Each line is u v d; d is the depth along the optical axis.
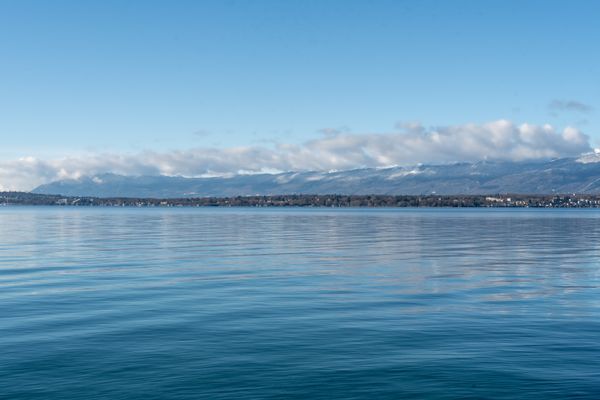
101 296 30.92
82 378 17.66
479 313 26.70
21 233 90.88
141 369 18.44
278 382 17.38
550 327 23.91
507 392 16.64
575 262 47.88
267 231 98.12
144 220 156.50
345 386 17.08
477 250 59.53
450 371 18.30
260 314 26.33
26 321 24.81
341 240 75.00
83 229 104.19
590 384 17.17
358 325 24.19
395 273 40.78
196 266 44.72
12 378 17.62
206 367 18.66
